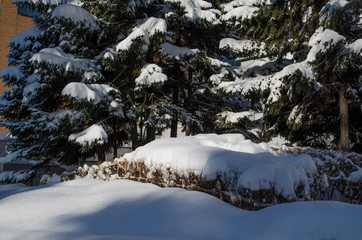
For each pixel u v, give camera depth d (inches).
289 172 193.6
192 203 198.8
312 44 439.8
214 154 230.2
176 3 550.0
